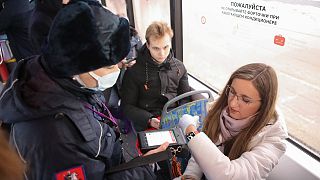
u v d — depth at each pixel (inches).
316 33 45.0
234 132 42.3
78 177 30.0
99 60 28.5
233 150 40.5
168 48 64.7
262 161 36.1
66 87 30.7
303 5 45.3
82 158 30.2
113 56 29.7
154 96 69.0
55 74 29.3
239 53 65.4
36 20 53.6
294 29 48.6
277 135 37.9
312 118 50.6
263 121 38.3
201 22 75.9
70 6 28.2
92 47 27.6
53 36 27.6
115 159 38.8
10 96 29.1
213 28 71.8
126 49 31.3
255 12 56.2
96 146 31.9
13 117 28.3
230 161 37.2
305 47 47.7
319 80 47.2
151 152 41.4
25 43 75.9
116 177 35.0
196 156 39.1
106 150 34.1
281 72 54.3
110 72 33.2
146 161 36.9
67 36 27.0
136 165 36.2
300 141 53.6
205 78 83.0
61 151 28.7
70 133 29.5
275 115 39.4
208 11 71.6
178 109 58.9
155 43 62.2
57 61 27.9
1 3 72.0
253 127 39.0
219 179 35.8
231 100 39.6
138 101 70.6
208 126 46.1
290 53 51.0
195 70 87.0
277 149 37.5
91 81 32.5
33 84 29.5
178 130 48.4
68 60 27.6
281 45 52.4
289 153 50.9
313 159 49.1
